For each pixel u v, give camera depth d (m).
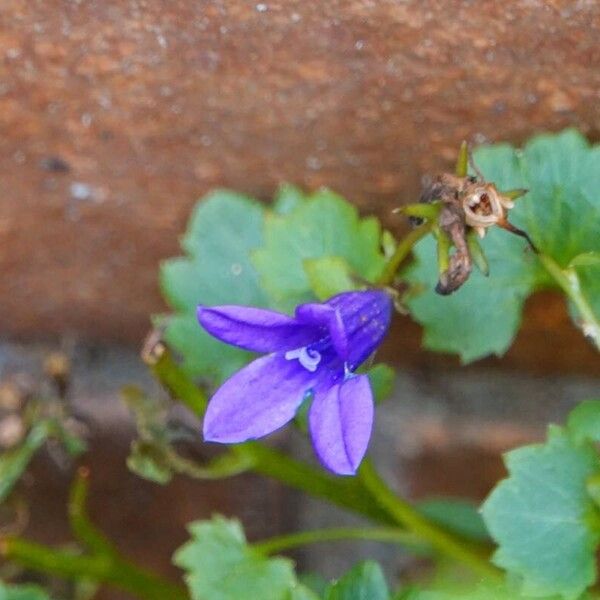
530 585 0.20
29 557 0.23
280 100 0.21
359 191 0.22
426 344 0.21
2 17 0.21
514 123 0.21
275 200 0.23
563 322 0.23
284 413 0.19
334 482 0.22
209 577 0.22
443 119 0.21
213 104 0.22
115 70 0.21
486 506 0.20
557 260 0.21
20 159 0.22
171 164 0.22
